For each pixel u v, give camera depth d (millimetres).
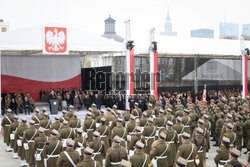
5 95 31625
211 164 13039
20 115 27828
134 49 28453
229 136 11352
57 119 12875
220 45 34031
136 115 17141
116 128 11641
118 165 8547
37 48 23906
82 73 37750
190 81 40500
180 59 39875
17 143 12828
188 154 8539
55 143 9719
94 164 7398
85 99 30656
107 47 26578
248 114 15000
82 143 10414
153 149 9234
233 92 36031
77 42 25281
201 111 17766
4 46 22844
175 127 12328
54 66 35969
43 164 10992
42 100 35000
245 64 34094
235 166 7020
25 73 34750
